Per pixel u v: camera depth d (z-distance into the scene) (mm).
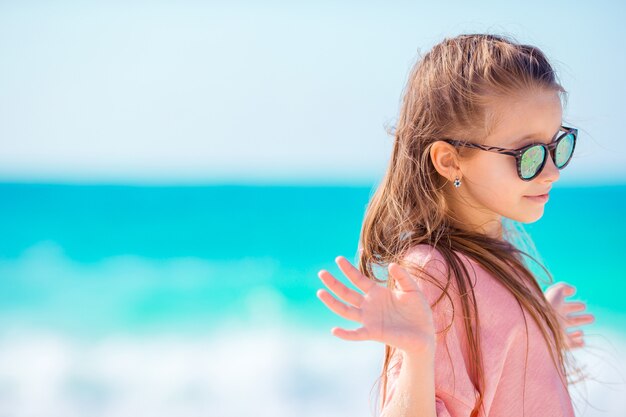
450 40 1862
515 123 1672
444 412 1464
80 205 20062
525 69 1693
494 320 1593
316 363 9000
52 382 8719
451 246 1669
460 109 1712
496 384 1577
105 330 11336
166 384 8609
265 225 19078
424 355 1372
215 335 10742
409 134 1825
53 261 16844
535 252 2283
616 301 11797
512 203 1694
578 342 2254
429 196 1757
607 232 15508
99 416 7672
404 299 1383
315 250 18016
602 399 6559
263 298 13156
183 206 20031
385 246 1813
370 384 8188
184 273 15562
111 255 17484
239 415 7727
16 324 11789
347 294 1391
